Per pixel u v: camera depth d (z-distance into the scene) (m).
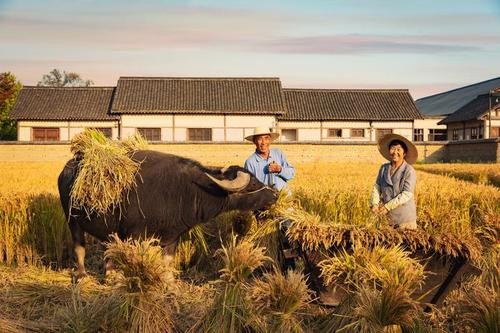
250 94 49.97
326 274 5.96
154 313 5.57
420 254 6.43
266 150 8.40
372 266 5.62
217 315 5.54
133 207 7.80
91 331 5.71
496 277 6.12
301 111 50.53
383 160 41.94
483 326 4.96
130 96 49.19
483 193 10.55
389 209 7.14
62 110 48.75
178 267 9.14
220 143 42.03
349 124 50.16
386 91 53.19
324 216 9.45
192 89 50.41
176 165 8.00
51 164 28.86
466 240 6.27
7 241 9.49
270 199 7.91
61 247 9.70
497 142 38.69
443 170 25.42
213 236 9.22
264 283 5.47
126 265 5.54
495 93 50.88
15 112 48.28
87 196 7.80
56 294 7.12
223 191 7.80
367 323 5.28
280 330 5.37
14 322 6.11
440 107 67.88
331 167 25.58
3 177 15.59
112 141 8.30
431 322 6.08
